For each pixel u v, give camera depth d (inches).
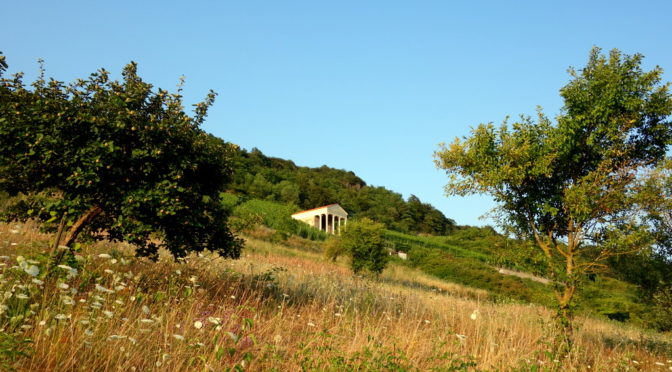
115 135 251.1
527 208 434.6
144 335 189.0
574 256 413.7
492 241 463.2
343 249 971.9
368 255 908.6
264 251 947.3
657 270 543.2
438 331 309.0
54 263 224.7
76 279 235.9
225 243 312.2
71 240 267.1
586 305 865.5
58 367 150.1
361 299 419.2
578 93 418.6
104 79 262.2
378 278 862.5
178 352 181.0
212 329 218.2
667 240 465.1
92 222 283.6
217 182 303.3
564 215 427.8
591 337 485.1
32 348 152.9
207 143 297.6
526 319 446.6
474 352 264.8
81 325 171.3
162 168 266.2
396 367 191.2
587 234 414.9
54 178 251.0
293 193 3873.0
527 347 322.0
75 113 244.7
